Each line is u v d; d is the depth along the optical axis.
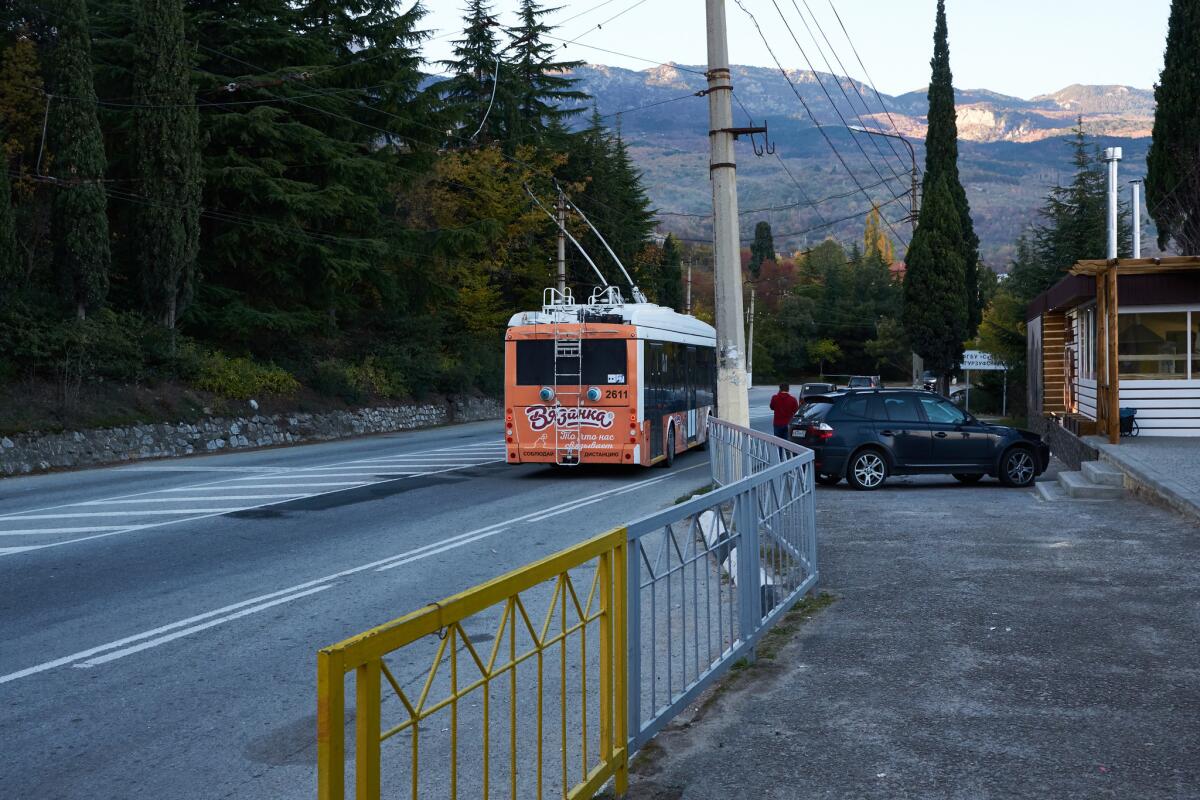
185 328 31.88
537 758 3.79
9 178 23.91
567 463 19.34
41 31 28.11
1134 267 18.50
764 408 62.06
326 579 9.71
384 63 36.81
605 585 4.38
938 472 17.19
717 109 14.23
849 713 5.52
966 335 42.19
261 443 29.59
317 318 34.44
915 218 43.91
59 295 25.45
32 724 5.71
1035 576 9.02
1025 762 4.77
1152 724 5.25
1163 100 24.25
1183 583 8.55
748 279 142.12
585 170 59.84
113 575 9.91
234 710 5.96
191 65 29.83
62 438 22.84
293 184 31.30
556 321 19.58
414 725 2.98
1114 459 15.58
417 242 39.69
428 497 16.33
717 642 6.02
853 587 8.84
